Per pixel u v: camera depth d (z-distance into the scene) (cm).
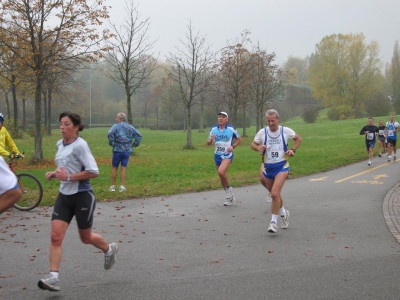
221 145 969
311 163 1814
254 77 3812
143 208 930
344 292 456
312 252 604
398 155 2239
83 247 629
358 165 1836
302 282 486
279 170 731
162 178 1417
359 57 7050
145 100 7419
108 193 1081
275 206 709
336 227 754
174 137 4531
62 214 473
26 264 553
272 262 560
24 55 1883
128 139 1109
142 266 544
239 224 782
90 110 7662
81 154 473
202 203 989
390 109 7550
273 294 451
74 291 460
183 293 454
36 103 1870
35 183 918
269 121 727
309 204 970
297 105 8700
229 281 489
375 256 584
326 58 7156
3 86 3381
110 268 518
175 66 5259
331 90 7200
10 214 868
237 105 3641
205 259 573
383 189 1184
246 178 1358
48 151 2539
